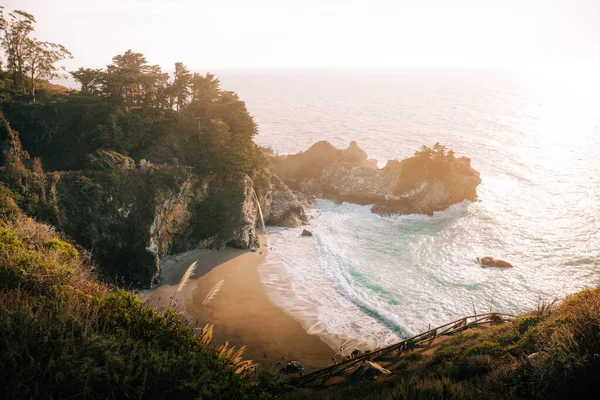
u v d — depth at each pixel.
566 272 57.75
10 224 32.03
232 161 70.69
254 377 22.27
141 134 72.12
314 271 59.41
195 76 80.44
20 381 11.27
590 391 15.12
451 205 85.62
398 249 67.00
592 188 94.44
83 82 79.06
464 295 51.88
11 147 61.81
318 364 38.12
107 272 54.41
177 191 61.97
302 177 102.88
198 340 18.73
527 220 77.81
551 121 193.25
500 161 120.50
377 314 47.31
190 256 63.12
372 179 91.00
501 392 16.38
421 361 28.52
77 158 68.81
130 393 12.78
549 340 19.03
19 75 80.69
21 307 14.26
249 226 68.69
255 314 47.28
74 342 13.60
